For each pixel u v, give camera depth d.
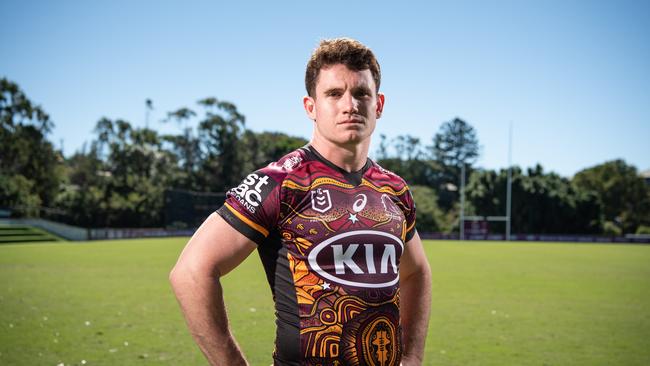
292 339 1.65
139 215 49.44
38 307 10.05
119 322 8.68
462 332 8.24
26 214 43.34
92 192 48.53
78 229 36.41
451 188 76.12
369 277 1.68
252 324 8.70
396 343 1.74
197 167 56.03
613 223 67.62
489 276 16.59
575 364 6.49
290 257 1.69
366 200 1.79
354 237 1.70
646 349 7.21
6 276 15.03
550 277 16.39
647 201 67.56
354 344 1.63
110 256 22.47
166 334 7.82
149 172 55.31
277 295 1.72
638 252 31.14
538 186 53.59
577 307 10.63
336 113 1.77
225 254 1.68
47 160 50.38
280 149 62.28
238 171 56.78
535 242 46.62
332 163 1.81
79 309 9.87
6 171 47.94
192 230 45.06
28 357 6.56
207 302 1.64
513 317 9.52
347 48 1.81
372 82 1.84
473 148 81.88
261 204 1.70
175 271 1.70
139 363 6.34
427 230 55.75
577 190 54.44
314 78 1.85
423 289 2.14
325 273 1.65
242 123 57.41
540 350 7.14
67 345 7.15
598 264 21.80
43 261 19.97
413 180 73.94
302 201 1.72
